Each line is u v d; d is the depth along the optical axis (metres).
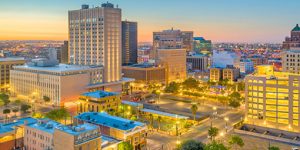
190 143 163.38
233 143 174.00
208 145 157.00
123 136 171.25
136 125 180.75
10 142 164.62
